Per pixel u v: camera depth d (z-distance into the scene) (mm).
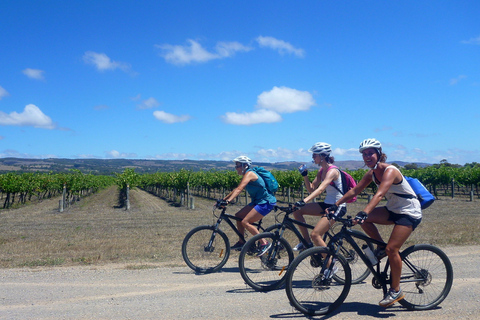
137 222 13297
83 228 11414
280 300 3934
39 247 7570
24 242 8344
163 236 9188
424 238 7977
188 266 5676
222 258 5410
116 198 34312
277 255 4547
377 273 3672
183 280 4875
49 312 3625
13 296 4242
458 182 27656
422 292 3760
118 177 28859
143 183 46594
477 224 10578
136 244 7824
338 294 3828
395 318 3342
